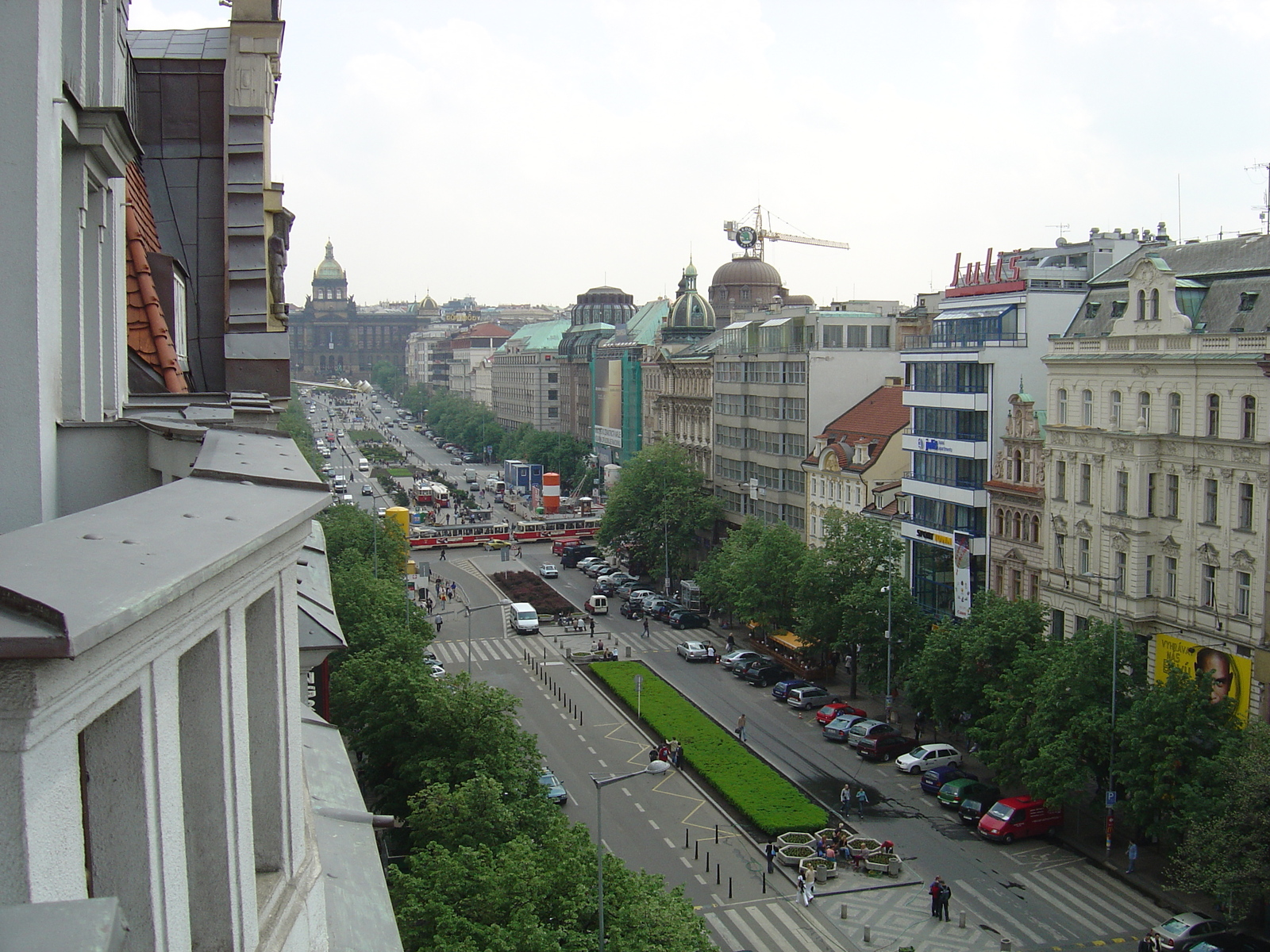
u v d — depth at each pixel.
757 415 109.31
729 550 95.12
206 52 19.56
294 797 8.50
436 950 27.58
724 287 187.00
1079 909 46.53
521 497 181.50
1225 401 53.94
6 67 7.48
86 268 10.16
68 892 4.58
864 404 99.94
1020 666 55.34
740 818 56.56
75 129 9.30
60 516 8.80
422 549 143.62
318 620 15.73
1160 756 47.38
